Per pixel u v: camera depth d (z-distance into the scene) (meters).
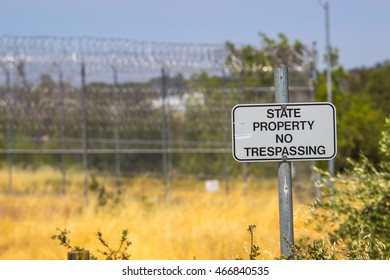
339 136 57.19
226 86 52.53
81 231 28.64
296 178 45.22
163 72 45.81
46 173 54.66
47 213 38.91
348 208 21.14
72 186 52.12
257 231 29.09
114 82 48.59
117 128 48.97
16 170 57.19
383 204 21.06
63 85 52.66
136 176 54.22
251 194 46.59
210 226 31.05
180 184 52.25
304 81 45.97
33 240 29.55
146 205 38.16
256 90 48.62
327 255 14.91
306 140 13.20
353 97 72.88
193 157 52.88
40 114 54.75
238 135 13.21
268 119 13.22
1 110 55.16
